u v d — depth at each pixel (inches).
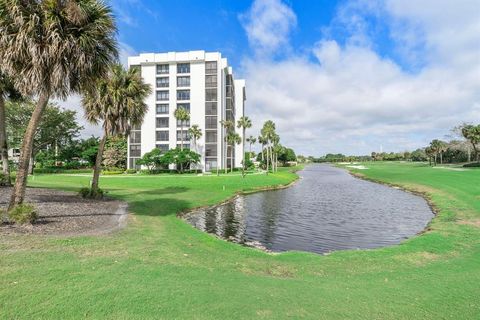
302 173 3941.9
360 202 1298.0
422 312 257.9
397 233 743.1
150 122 3213.6
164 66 3245.6
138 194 1128.8
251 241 660.7
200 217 911.0
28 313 207.8
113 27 484.4
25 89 442.0
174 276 301.9
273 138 3501.5
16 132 2186.3
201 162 3134.8
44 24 418.6
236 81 4320.9
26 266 288.5
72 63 443.5
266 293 280.1
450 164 3850.9
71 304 223.8
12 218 452.8
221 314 228.4
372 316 246.4
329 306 260.8
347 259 449.4
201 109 3176.7
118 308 224.1
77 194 915.4
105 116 860.0
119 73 867.4
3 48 425.1
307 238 692.7
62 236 417.1
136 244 418.0
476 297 294.4
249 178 2144.4
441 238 591.2
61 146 2581.2
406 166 4077.3
